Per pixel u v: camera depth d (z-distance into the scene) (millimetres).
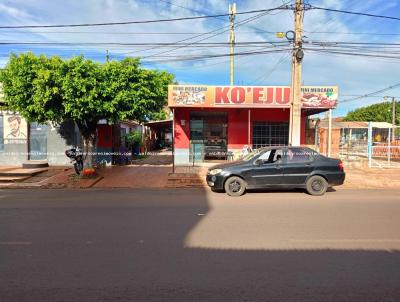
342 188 13836
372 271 5020
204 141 20828
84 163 16156
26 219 8289
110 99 14773
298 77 15148
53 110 14680
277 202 10438
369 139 20359
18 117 19812
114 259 5527
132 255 5707
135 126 34750
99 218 8367
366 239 6547
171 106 18172
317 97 17984
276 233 6941
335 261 5410
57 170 18203
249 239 6547
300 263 5328
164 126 38094
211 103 18141
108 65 14844
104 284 4605
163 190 13195
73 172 17484
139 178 15914
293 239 6539
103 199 11172
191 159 20688
